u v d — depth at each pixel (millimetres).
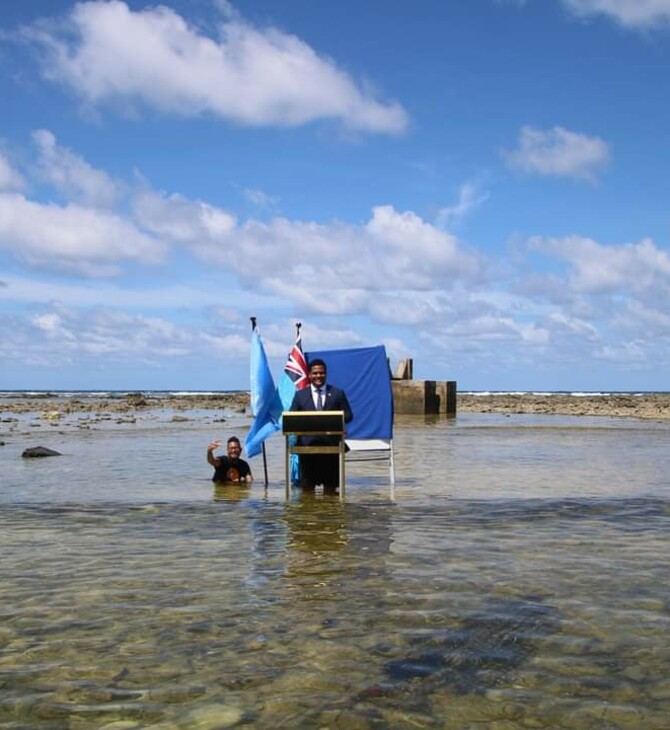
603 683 4586
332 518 10297
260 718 4156
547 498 12227
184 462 18562
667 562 7605
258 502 11898
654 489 13430
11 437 27469
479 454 20969
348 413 13320
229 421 40875
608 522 9938
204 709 4258
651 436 28453
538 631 5488
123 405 65688
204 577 7047
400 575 7090
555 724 4070
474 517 10359
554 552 8078
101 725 4082
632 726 4043
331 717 4164
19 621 5762
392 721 4117
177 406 65250
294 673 4746
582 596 6371
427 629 5539
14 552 8148
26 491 13242
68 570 7332
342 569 7332
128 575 7129
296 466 14219
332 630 5527
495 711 4223
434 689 4512
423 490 13359
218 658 4996
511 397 92500
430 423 37688
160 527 9641
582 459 19562
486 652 5086
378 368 14258
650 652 5070
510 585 6727
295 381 13852
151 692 4480
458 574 7117
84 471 16562
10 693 4477
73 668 4840
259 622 5707
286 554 8016
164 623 5699
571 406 60562
